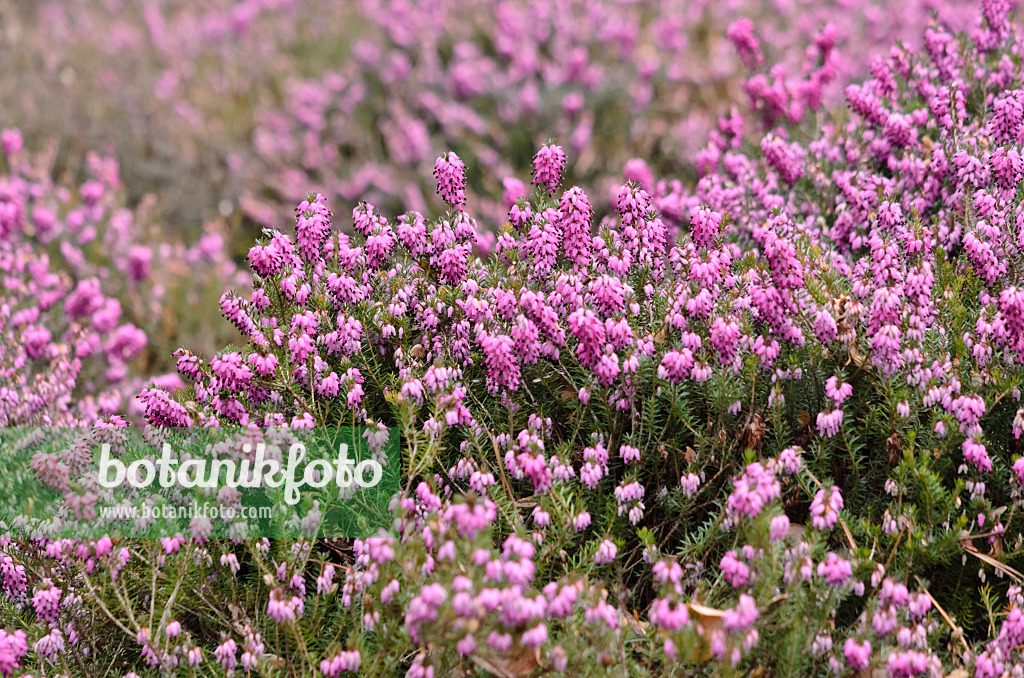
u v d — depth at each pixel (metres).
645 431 1.41
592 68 2.29
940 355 1.40
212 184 2.22
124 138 2.36
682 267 1.43
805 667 1.32
